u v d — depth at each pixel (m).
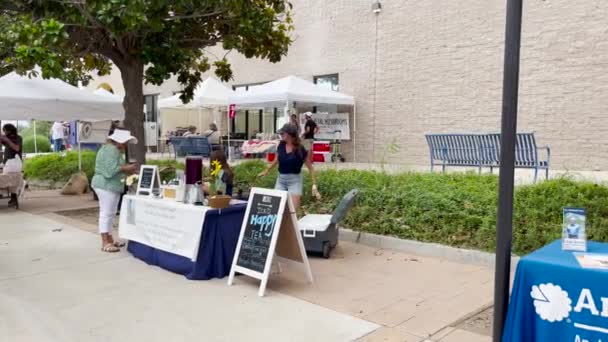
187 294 4.89
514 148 2.98
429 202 7.14
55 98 9.57
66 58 8.27
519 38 2.92
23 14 7.50
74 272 5.64
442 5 14.66
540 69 12.82
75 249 6.70
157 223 5.81
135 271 5.68
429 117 15.18
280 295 4.84
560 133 12.55
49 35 6.68
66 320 4.26
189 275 5.36
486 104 13.89
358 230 7.17
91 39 8.61
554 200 6.74
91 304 4.63
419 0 15.18
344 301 4.66
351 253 6.45
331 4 17.59
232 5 8.02
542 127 12.86
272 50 10.07
